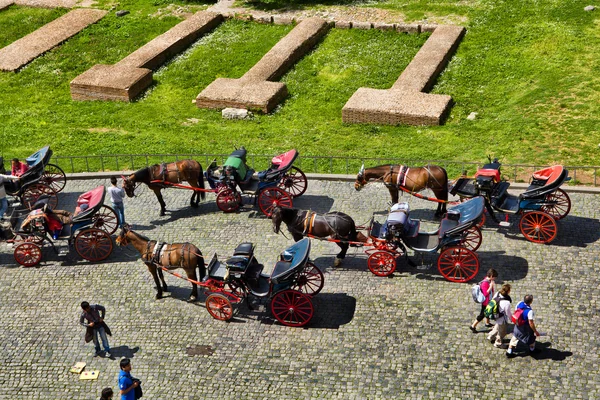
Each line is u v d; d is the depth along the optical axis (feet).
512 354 62.03
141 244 70.44
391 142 104.53
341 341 65.26
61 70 135.85
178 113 118.73
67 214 80.18
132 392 57.82
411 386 60.34
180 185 84.99
